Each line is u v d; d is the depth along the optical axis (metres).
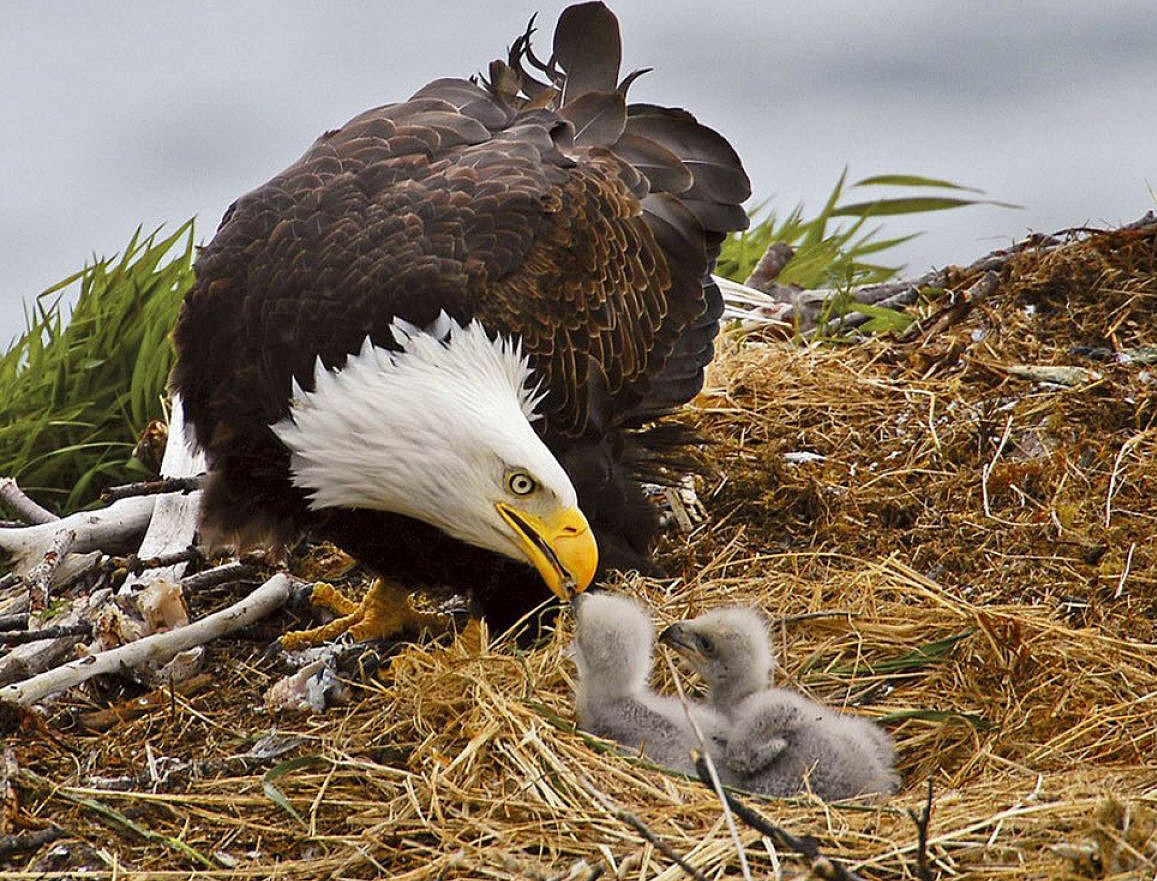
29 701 10.02
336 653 10.90
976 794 8.63
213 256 10.61
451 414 9.83
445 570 10.85
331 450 10.01
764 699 9.42
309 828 8.74
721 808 8.42
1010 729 9.57
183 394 10.70
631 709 9.51
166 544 12.16
